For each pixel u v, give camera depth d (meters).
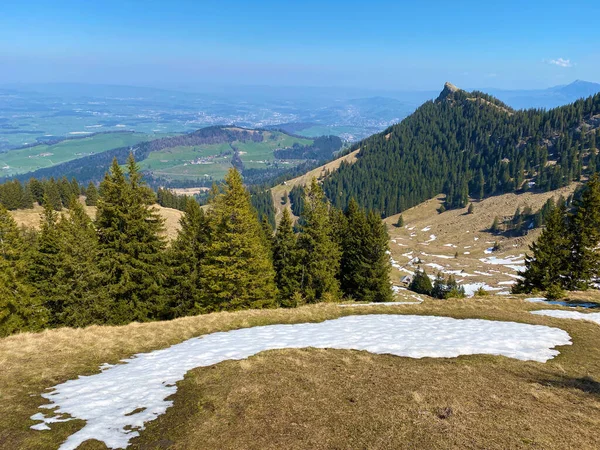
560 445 8.65
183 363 15.42
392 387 12.06
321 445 8.70
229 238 33.44
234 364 14.73
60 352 17.17
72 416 10.43
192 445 8.85
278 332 21.61
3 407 10.99
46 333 21.11
